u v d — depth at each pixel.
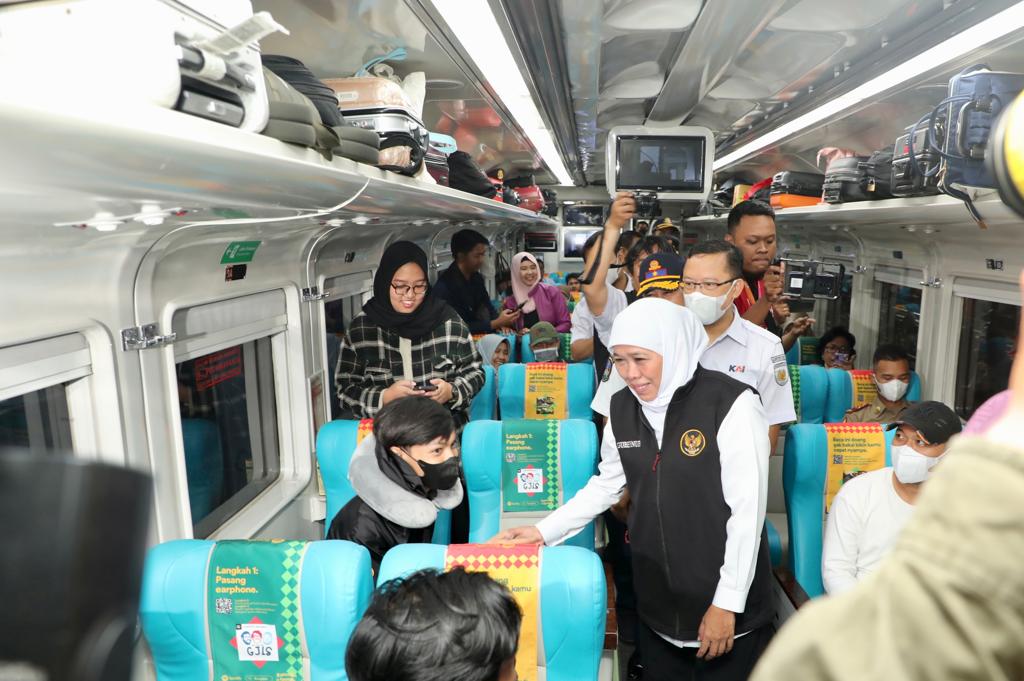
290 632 1.59
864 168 3.99
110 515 0.23
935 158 2.70
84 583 0.22
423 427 2.04
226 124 1.37
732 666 2.06
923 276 4.35
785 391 2.64
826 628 0.34
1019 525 0.30
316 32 2.52
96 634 0.22
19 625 0.22
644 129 4.66
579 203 14.94
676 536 2.00
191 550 1.63
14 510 0.22
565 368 4.35
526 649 1.64
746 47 3.88
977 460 0.33
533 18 2.77
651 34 3.57
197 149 1.23
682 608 2.04
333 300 3.98
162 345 2.08
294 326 3.24
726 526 1.94
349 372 3.30
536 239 15.13
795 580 2.84
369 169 2.32
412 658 0.99
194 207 1.62
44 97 0.86
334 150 2.03
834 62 3.75
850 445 2.85
